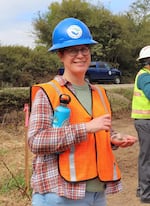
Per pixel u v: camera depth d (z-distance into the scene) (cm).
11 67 2772
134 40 4584
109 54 4406
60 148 265
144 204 595
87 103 287
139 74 569
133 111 577
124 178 736
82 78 291
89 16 4406
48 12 4522
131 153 937
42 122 271
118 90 1986
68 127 266
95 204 286
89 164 273
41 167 274
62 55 291
